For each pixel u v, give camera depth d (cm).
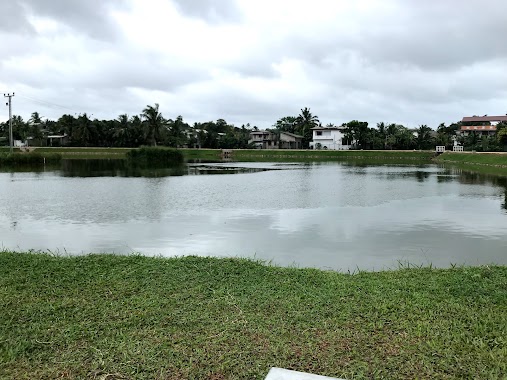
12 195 2325
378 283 720
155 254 1108
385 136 8962
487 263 1019
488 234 1348
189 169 4706
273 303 623
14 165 5231
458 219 1614
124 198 2211
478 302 622
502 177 3641
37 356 474
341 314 580
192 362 454
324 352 473
